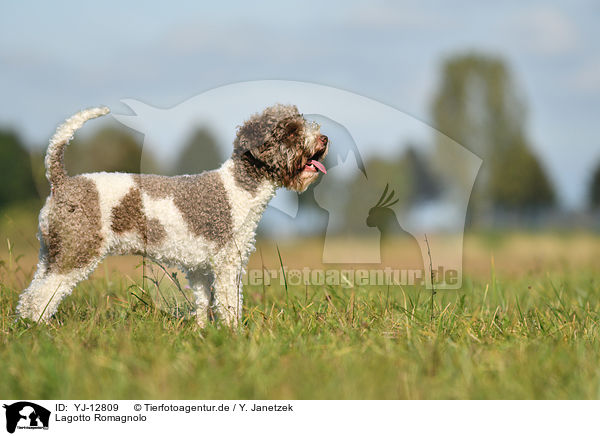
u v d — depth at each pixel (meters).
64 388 4.77
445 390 4.84
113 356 5.30
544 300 8.00
